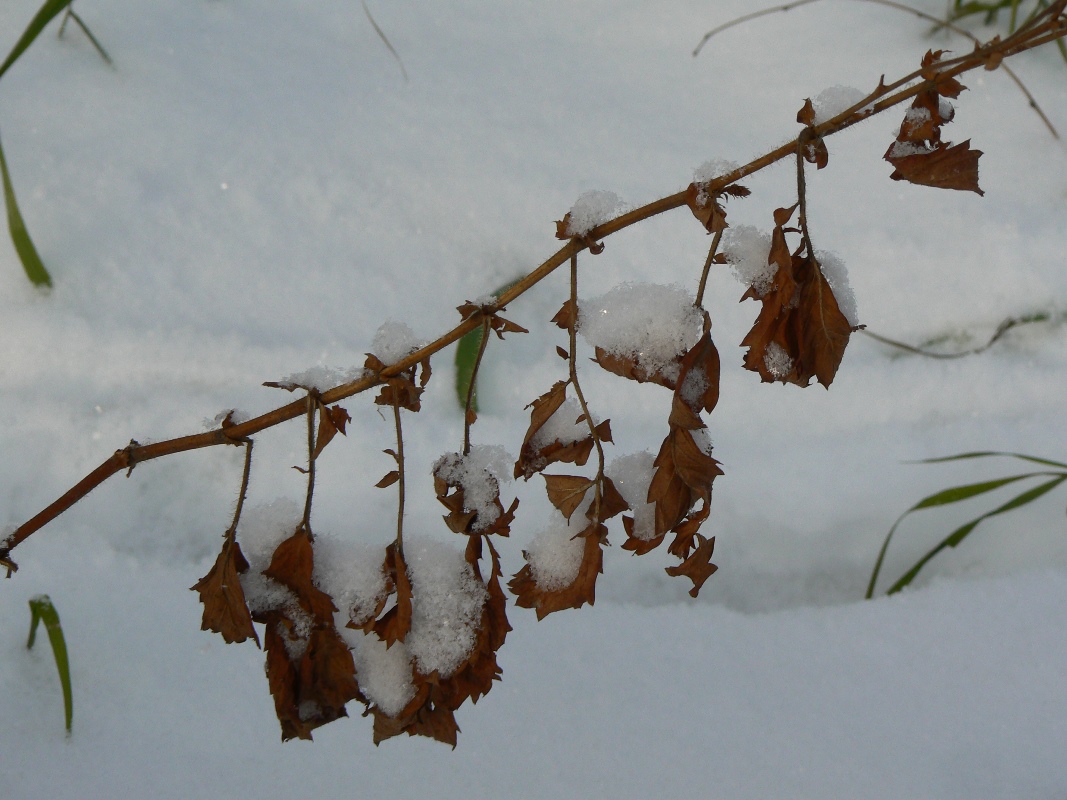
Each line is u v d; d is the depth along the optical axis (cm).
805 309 49
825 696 70
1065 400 94
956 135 108
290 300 89
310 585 51
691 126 108
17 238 81
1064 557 82
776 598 81
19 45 65
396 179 97
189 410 82
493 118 106
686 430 49
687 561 51
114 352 83
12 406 80
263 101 102
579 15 125
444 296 93
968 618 74
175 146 95
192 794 64
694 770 66
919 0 125
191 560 76
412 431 84
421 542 52
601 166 101
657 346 50
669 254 96
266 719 67
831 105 48
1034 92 113
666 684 70
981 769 66
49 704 67
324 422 51
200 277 88
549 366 90
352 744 66
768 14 124
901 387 93
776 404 91
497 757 66
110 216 89
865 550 84
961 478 87
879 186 104
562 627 72
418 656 51
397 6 121
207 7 113
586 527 51
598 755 67
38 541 74
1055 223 100
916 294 97
